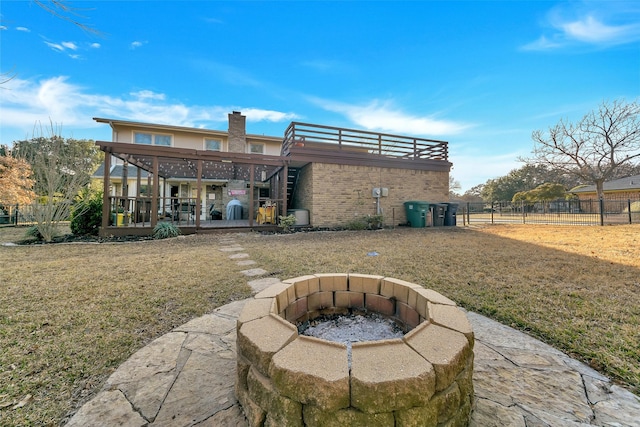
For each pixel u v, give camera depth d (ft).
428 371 3.67
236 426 4.33
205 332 7.70
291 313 6.63
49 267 14.06
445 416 3.87
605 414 4.62
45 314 8.52
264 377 4.08
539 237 24.90
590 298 9.65
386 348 4.05
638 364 5.98
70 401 5.00
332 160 33.94
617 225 34.94
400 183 37.45
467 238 24.67
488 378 5.61
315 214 33.27
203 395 5.12
